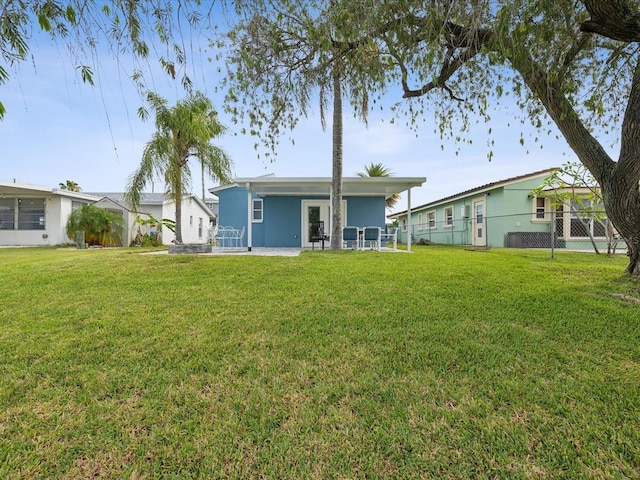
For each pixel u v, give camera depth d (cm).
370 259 752
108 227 1608
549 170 1337
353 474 151
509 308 379
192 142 892
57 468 156
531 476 148
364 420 187
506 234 1346
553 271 614
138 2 268
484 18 356
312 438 173
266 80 499
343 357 262
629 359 254
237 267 629
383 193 1232
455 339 291
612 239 964
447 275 563
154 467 156
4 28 226
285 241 1304
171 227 1633
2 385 222
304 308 383
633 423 180
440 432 176
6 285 497
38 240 1669
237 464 157
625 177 457
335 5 379
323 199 1312
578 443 167
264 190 1181
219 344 286
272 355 266
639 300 405
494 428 178
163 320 345
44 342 290
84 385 223
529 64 393
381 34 382
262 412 194
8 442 171
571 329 313
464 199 1692
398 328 319
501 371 237
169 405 202
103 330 317
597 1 296
